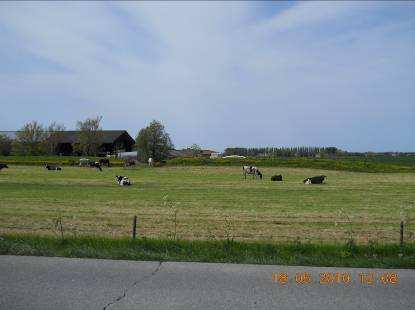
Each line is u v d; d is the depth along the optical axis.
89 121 109.69
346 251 10.62
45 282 8.06
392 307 7.01
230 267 9.23
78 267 9.09
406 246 11.29
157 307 6.86
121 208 24.75
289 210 24.44
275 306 6.98
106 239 12.08
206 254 10.30
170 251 10.77
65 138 117.00
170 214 22.36
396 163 87.50
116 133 123.44
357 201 29.77
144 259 9.88
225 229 17.47
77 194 33.12
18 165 83.50
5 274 8.54
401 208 25.75
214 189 39.25
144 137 95.31
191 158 86.12
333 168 74.44
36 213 21.95
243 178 56.34
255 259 9.88
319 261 9.73
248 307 6.92
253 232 16.81
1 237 12.10
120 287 7.82
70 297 7.27
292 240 14.66
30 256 10.02
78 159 91.12
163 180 51.44
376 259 9.97
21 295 7.34
